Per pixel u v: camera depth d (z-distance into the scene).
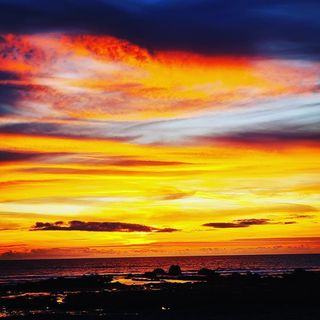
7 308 57.41
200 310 52.56
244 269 151.75
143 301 57.06
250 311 51.38
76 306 56.78
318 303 55.97
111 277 105.31
